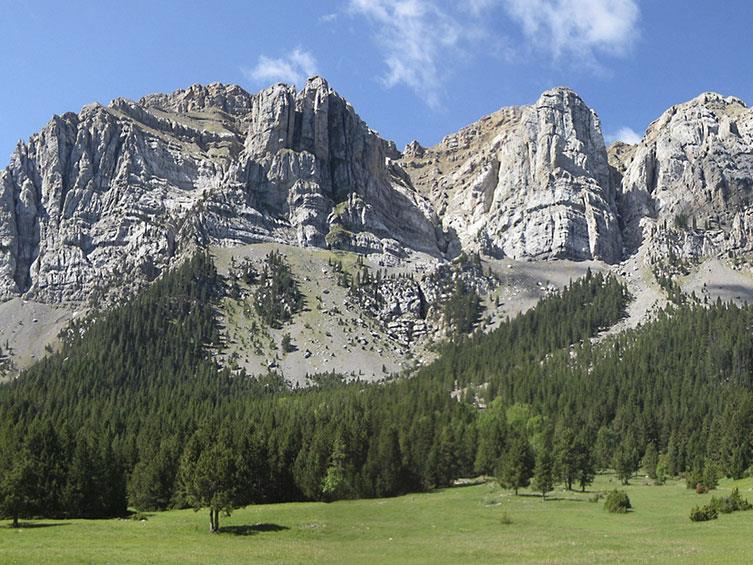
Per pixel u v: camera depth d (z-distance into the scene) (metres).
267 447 164.62
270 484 161.75
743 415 191.00
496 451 184.38
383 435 172.50
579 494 151.38
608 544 85.00
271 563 79.19
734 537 86.06
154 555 81.44
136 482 156.62
